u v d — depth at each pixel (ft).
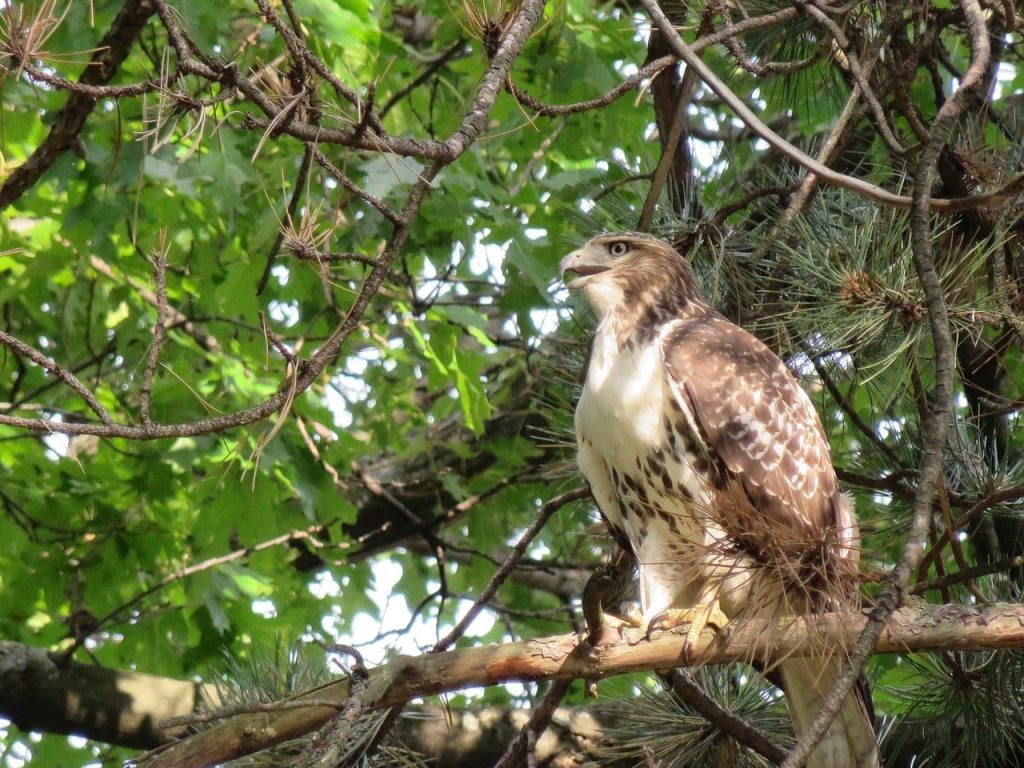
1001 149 32.76
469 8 25.27
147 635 52.65
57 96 42.14
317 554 54.90
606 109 48.70
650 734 29.53
